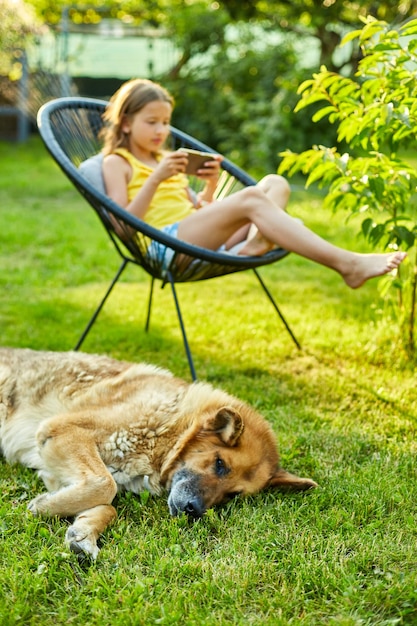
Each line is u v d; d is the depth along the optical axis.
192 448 2.80
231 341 4.62
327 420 3.53
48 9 16.12
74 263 6.49
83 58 14.93
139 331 4.74
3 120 14.71
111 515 2.56
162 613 2.04
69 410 3.04
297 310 5.23
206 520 2.59
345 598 2.12
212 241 3.78
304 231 3.53
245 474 2.76
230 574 2.22
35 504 2.59
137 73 15.09
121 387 3.05
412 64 3.55
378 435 3.36
